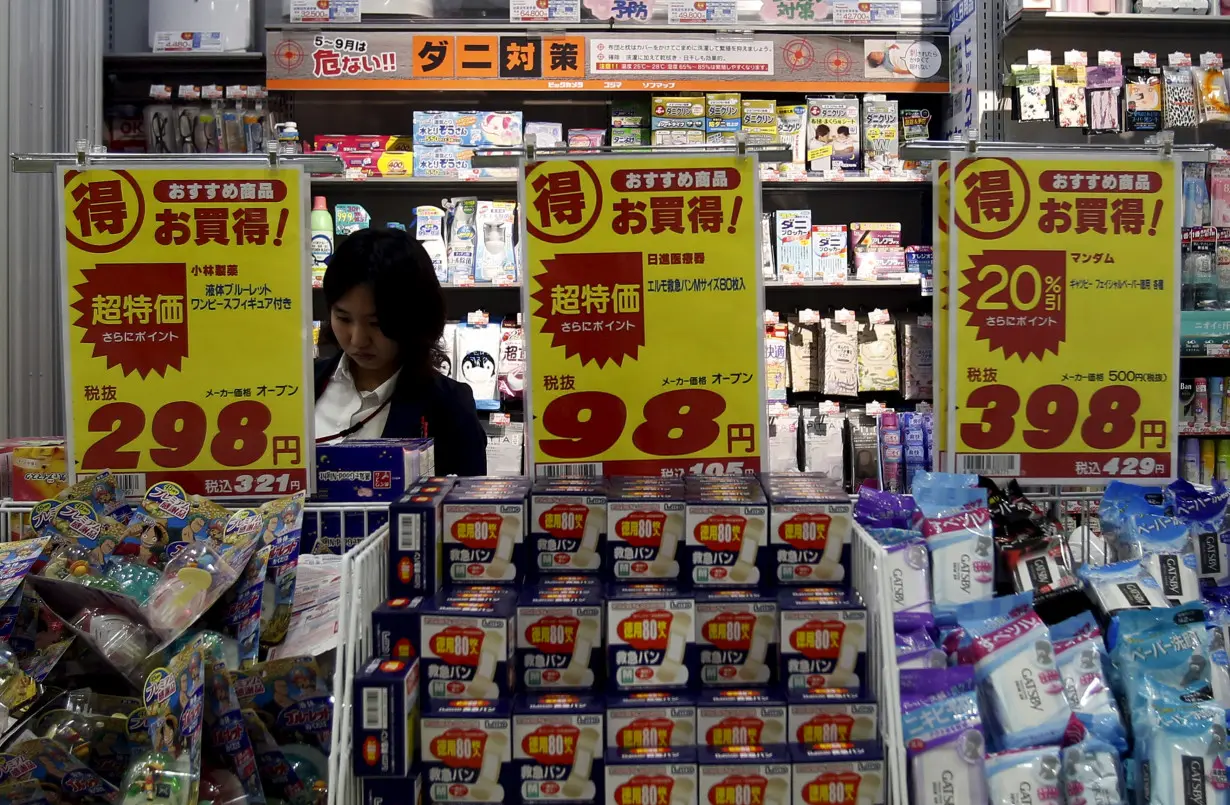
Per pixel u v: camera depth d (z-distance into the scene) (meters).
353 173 4.02
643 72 4.12
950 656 1.29
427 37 4.07
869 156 4.18
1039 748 1.19
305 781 1.20
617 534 1.32
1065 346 1.60
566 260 1.56
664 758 1.14
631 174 1.55
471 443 2.16
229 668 1.23
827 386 4.17
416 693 1.18
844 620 1.22
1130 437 1.60
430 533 1.28
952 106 4.25
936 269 1.61
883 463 3.93
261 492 1.55
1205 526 1.51
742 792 1.13
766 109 4.15
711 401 1.56
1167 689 1.27
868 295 4.47
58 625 1.25
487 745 1.15
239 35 4.13
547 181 1.56
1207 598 1.48
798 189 4.44
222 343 1.55
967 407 1.59
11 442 1.79
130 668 1.20
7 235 3.15
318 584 1.44
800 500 1.31
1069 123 3.89
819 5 4.21
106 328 1.53
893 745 1.12
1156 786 1.19
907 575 1.30
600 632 1.23
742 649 1.24
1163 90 3.96
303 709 1.22
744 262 1.56
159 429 1.54
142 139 4.13
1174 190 1.60
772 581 1.31
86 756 1.14
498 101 4.37
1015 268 1.59
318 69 4.05
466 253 4.03
